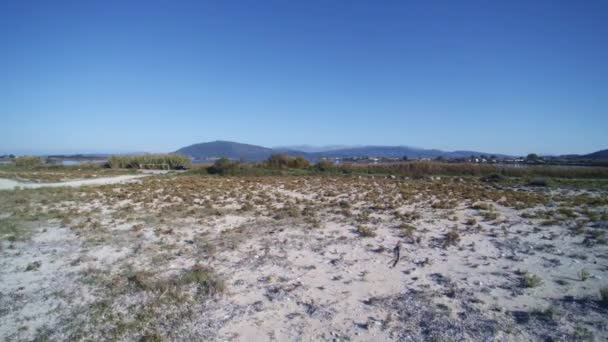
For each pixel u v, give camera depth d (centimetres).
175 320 599
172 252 972
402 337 544
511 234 1185
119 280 765
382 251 987
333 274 812
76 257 928
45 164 5622
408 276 799
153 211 1580
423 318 602
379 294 703
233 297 688
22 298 686
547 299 671
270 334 556
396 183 3033
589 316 602
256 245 1045
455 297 685
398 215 1485
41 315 619
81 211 1562
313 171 4325
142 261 895
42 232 1184
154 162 5425
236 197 2052
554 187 2814
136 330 565
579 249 1006
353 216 1483
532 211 1631
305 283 759
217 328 573
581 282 754
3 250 984
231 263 884
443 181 3334
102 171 4653
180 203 1811
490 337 537
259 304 659
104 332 561
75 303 664
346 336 548
